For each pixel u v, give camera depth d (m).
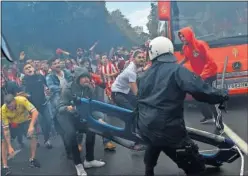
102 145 5.48
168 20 7.96
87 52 8.82
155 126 3.40
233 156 4.04
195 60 6.87
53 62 6.04
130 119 4.08
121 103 4.98
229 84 7.33
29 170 4.60
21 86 6.11
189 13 8.01
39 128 6.33
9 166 4.78
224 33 7.77
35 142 4.82
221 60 7.49
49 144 5.59
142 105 3.51
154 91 3.43
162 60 3.46
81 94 4.41
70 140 4.25
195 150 3.65
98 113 4.43
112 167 4.52
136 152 5.04
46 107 5.69
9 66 7.08
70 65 7.46
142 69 4.96
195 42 6.87
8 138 4.64
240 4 7.87
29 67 5.92
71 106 4.25
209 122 6.25
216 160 4.11
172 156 3.71
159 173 4.22
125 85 5.01
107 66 6.69
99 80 5.67
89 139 4.50
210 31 7.91
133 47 7.89
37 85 5.84
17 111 4.75
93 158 4.57
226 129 5.76
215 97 3.33
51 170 4.57
